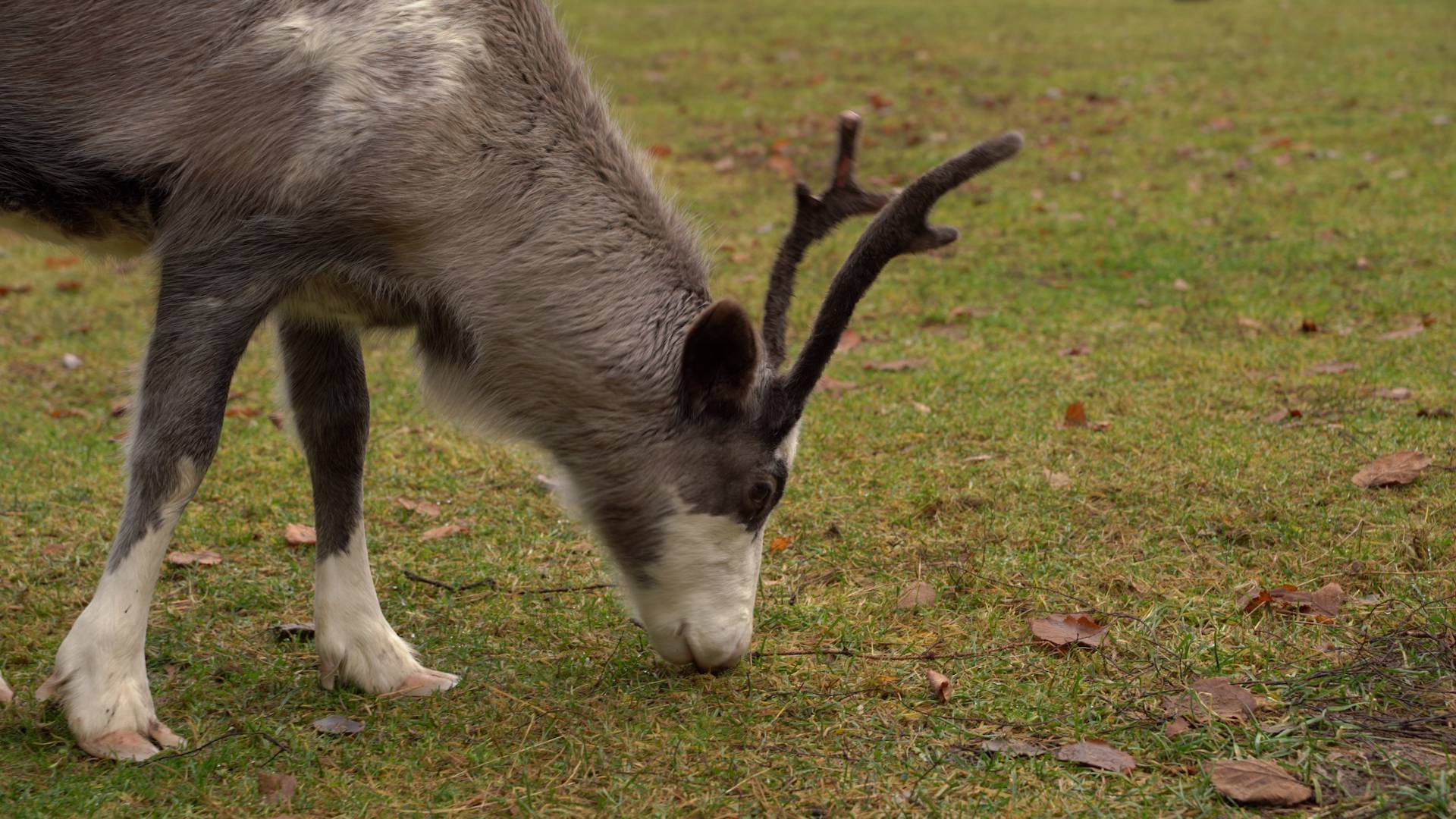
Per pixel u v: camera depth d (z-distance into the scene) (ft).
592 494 11.85
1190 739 10.74
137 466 10.97
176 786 10.37
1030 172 35.12
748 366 11.11
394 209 11.04
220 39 11.05
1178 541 14.93
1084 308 24.57
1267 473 16.38
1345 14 55.98
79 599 14.26
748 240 29.89
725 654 11.86
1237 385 19.76
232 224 11.05
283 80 10.97
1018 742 10.87
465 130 11.19
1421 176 31.91
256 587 14.64
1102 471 16.89
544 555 15.52
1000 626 13.19
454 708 11.85
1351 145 35.50
